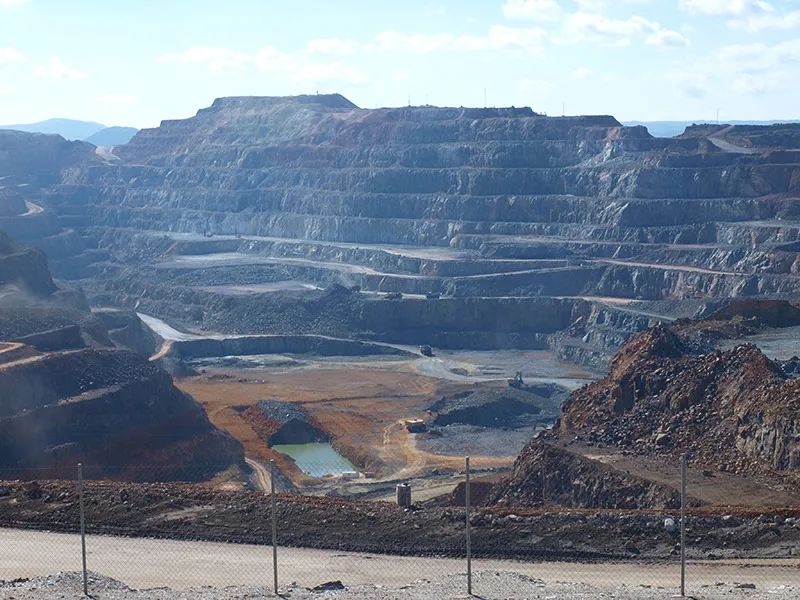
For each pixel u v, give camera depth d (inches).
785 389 3137.3
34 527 2276.1
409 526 2239.2
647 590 1764.3
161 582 1930.4
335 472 5374.0
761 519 2198.6
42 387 5049.2
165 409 5467.5
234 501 2390.5
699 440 3299.7
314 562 2058.3
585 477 3161.9
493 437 5969.5
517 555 2103.8
